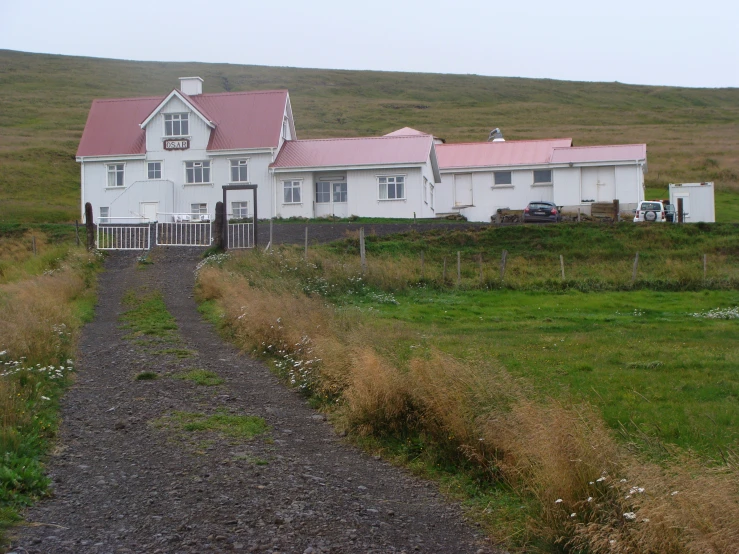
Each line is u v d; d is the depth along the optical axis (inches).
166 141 1798.7
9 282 964.0
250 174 1779.0
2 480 284.5
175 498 287.9
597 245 1344.7
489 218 1914.4
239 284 810.2
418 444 365.7
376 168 1733.5
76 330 634.8
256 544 249.4
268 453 350.9
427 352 498.3
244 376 508.1
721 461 303.3
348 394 412.5
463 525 284.7
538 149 1947.6
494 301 979.9
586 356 577.0
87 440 356.8
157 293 898.1
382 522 278.7
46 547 240.8
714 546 212.2
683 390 460.4
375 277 1013.2
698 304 973.8
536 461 292.2
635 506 240.7
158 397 436.8
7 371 425.4
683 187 1743.4
